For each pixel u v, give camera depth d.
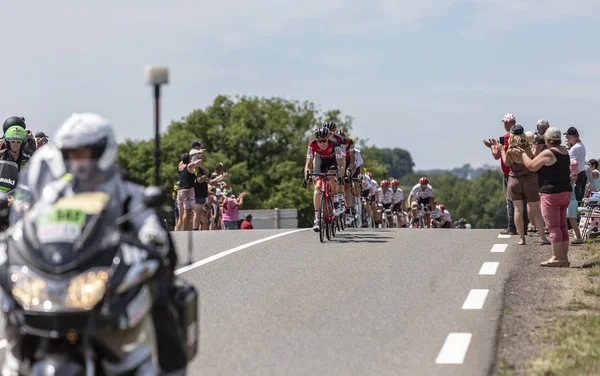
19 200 14.79
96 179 14.38
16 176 31.14
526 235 44.72
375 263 34.94
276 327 24.38
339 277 31.78
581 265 34.44
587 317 24.58
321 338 23.17
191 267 34.34
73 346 13.39
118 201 14.39
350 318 25.34
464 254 37.19
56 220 13.52
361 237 45.28
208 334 23.64
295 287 29.98
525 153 36.97
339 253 38.06
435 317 25.30
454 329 23.89
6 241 13.94
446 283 30.36
